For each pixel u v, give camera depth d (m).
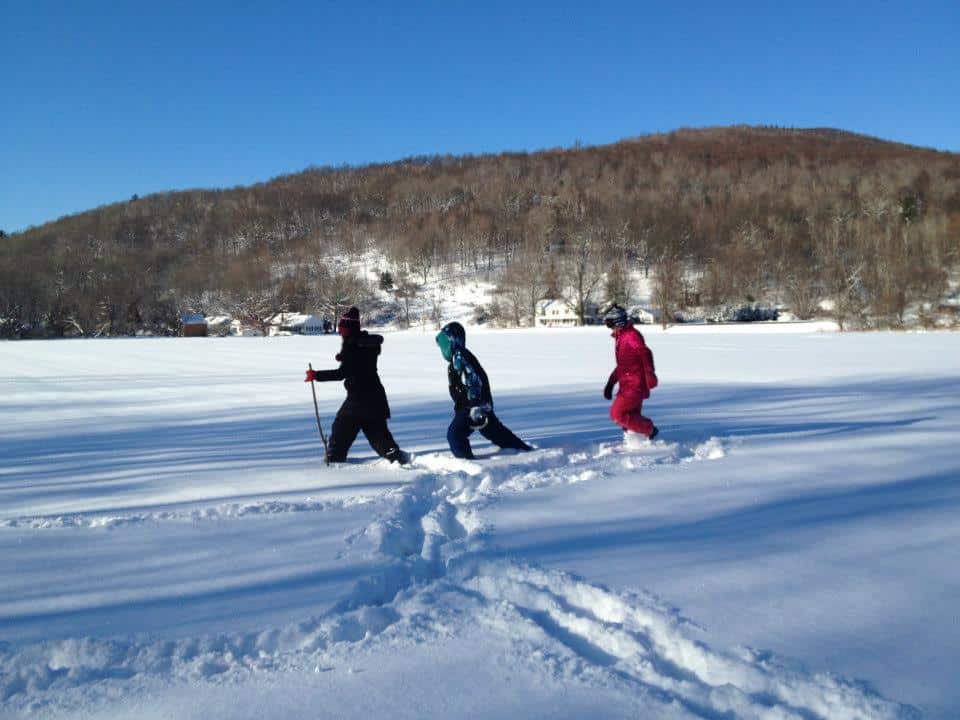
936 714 2.22
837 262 65.56
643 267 94.50
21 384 19.33
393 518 4.66
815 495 4.92
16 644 2.99
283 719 2.36
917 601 3.10
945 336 39.25
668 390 13.27
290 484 6.03
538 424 9.36
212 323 103.62
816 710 2.33
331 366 24.95
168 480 6.49
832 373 16.64
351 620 3.07
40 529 4.79
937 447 6.61
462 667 2.66
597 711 2.33
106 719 2.44
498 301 85.44
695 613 3.00
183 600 3.42
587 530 4.23
